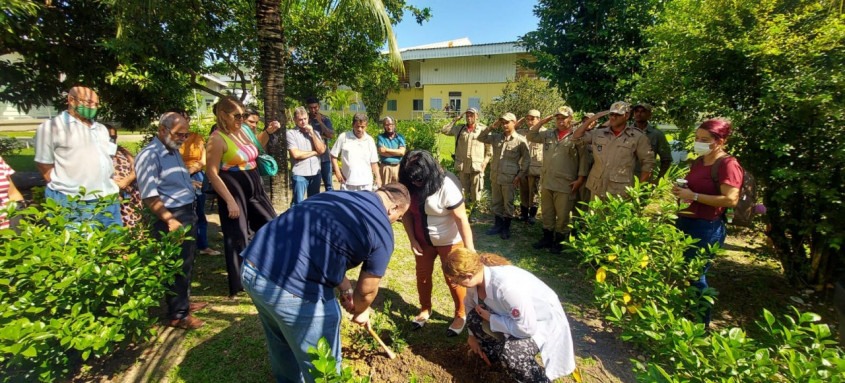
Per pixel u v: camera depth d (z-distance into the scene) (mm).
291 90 9297
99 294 2303
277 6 4566
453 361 2812
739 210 3012
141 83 6527
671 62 4125
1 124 18406
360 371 2684
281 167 4922
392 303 3672
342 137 5191
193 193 3127
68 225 2672
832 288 3641
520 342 2426
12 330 1882
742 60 3484
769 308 3617
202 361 2744
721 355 1818
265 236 1882
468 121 6285
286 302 1813
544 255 4914
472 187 6395
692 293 2795
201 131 10414
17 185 7395
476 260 2322
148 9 6125
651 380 1828
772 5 3322
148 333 2799
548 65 6789
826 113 3010
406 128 12852
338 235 1868
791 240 3850
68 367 2494
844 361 1635
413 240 3000
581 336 3207
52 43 6633
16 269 2133
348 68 9328
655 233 2924
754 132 3469
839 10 3271
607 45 6398
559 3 6590
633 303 2830
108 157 3506
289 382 2348
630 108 4566
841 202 3135
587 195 4984
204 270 4227
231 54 8578
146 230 2857
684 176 3211
